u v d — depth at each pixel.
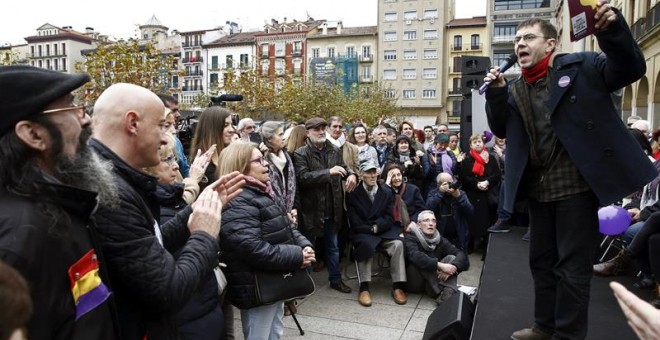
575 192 2.26
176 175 2.78
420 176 6.76
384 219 4.86
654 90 16.02
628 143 2.16
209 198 1.89
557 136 2.24
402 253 4.79
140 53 17.44
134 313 1.58
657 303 3.19
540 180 2.38
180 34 65.56
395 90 55.25
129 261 1.50
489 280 3.58
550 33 2.30
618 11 1.94
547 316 2.47
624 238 4.32
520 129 2.41
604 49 2.01
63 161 1.28
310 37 58.31
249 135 5.25
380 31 55.47
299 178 4.82
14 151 1.20
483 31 53.03
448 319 2.88
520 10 51.38
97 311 1.27
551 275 2.46
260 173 2.96
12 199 1.17
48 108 1.25
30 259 1.11
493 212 6.57
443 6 53.41
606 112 2.17
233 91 27.47
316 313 4.43
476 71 8.23
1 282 0.85
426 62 54.22
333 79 43.22
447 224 5.83
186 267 1.66
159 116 1.77
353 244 4.88
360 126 6.29
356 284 5.28
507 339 2.53
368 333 4.00
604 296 3.30
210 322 2.41
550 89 2.29
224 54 62.34
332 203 4.89
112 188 1.43
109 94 1.72
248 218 2.80
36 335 1.11
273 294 2.79
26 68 1.25
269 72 59.72
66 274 1.20
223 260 2.82
